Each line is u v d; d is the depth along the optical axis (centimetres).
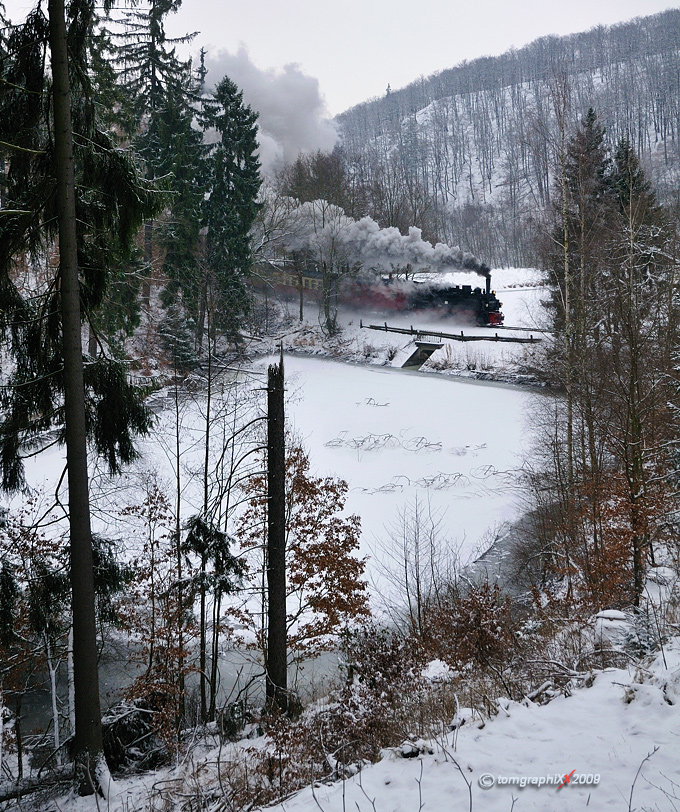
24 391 959
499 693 785
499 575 2059
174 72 4481
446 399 3762
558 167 2608
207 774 914
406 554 1945
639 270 2252
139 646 1766
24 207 928
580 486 1839
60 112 898
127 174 971
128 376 1092
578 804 432
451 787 490
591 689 656
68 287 933
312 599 1563
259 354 4494
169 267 3947
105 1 905
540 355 3669
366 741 812
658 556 1532
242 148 4878
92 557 992
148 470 1792
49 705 1533
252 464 2055
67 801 902
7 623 1040
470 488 2734
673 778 439
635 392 1509
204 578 1300
